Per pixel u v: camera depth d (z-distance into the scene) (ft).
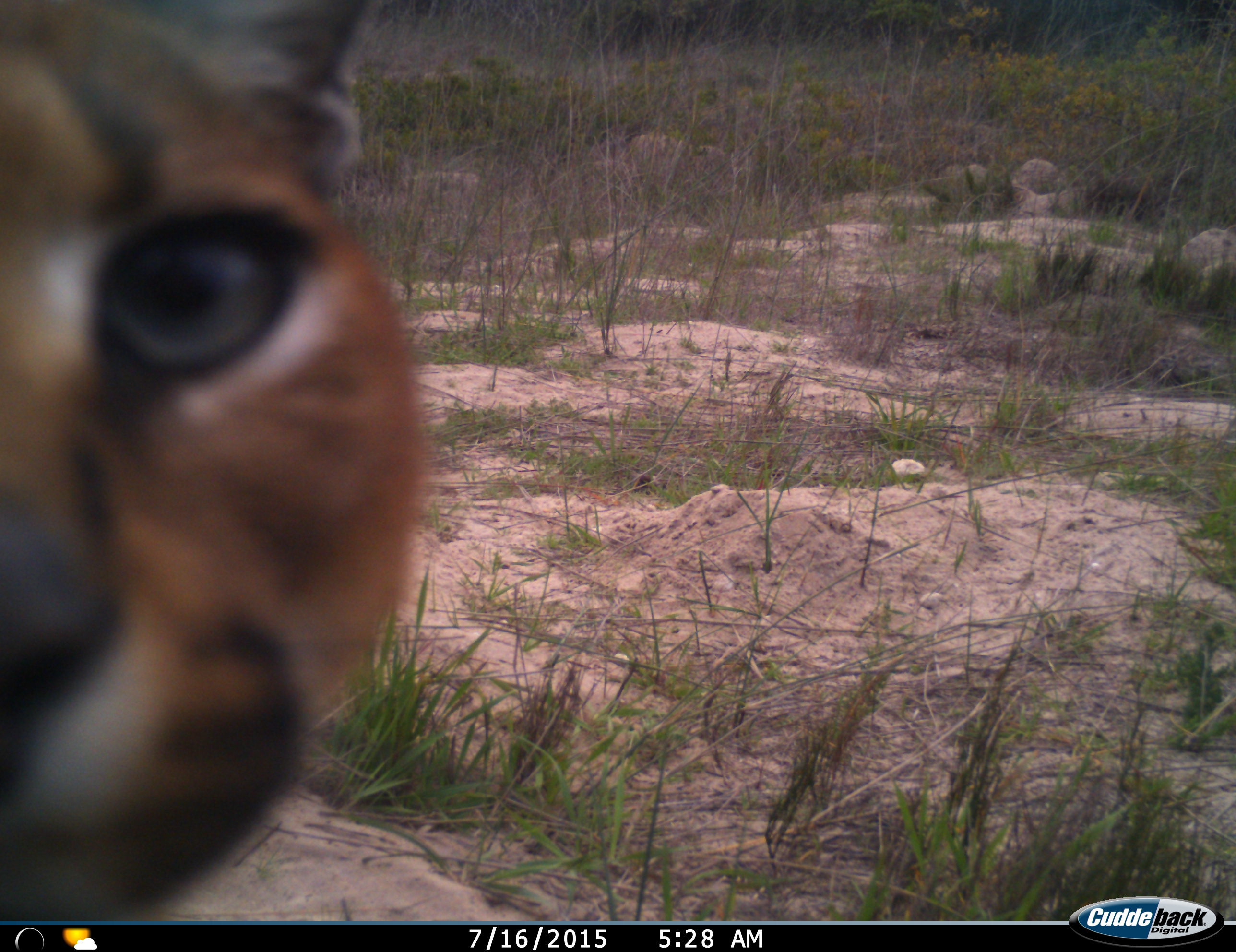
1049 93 29.07
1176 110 25.00
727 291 15.93
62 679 2.89
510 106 23.03
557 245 17.60
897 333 14.47
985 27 35.17
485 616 8.45
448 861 6.62
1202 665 8.10
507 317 14.34
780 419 11.55
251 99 3.84
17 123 3.07
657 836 6.97
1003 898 6.50
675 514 9.65
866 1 36.06
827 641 8.54
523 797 7.01
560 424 11.53
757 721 7.82
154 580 3.13
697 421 11.64
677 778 7.35
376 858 6.54
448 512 9.78
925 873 6.60
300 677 3.95
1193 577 9.22
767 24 34.30
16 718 2.82
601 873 6.68
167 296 3.42
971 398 12.54
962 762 7.26
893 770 7.48
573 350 13.73
